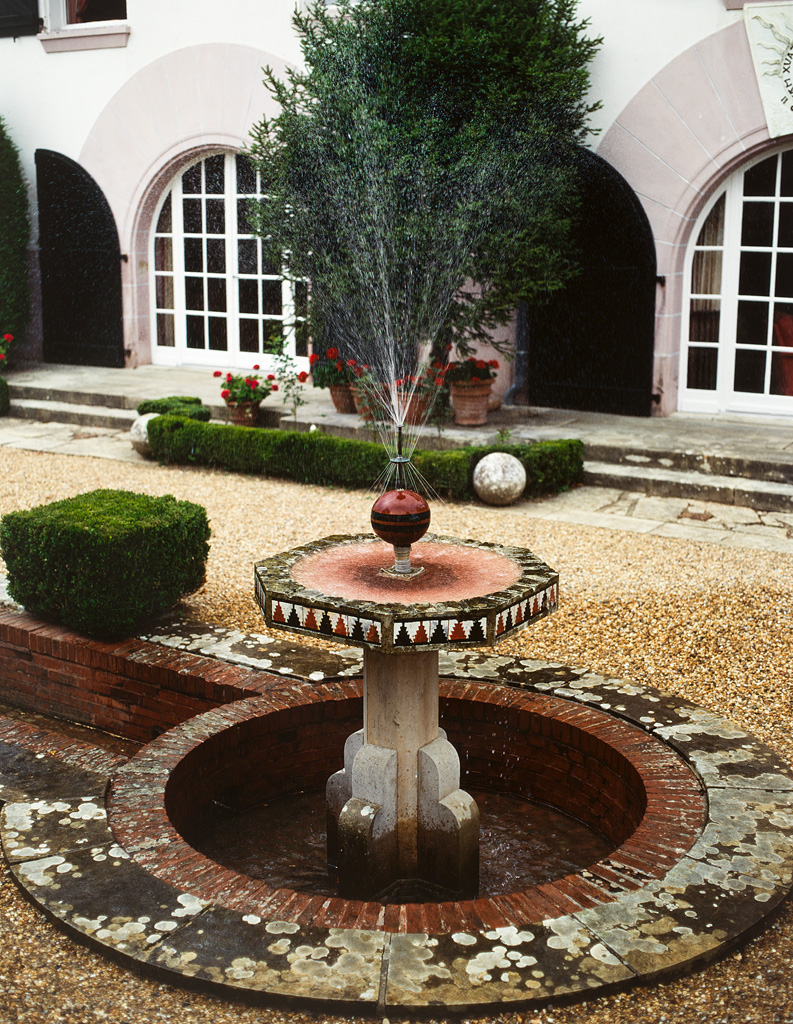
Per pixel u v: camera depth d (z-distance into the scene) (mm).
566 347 10828
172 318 14164
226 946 2719
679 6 9703
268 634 5488
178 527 5074
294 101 10031
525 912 2855
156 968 2648
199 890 2975
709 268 10469
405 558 3457
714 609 5914
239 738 4023
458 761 3477
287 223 10016
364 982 2574
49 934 2857
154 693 4680
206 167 13367
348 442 9094
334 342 10375
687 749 3764
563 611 5883
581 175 10172
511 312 10602
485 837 3908
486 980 2576
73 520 4930
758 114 9578
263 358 13555
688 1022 2506
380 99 9367
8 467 9820
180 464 10086
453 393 10031
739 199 10141
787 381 10312
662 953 2672
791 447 9055
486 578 3420
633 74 10055
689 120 9883
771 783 3527
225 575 6559
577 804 4035
